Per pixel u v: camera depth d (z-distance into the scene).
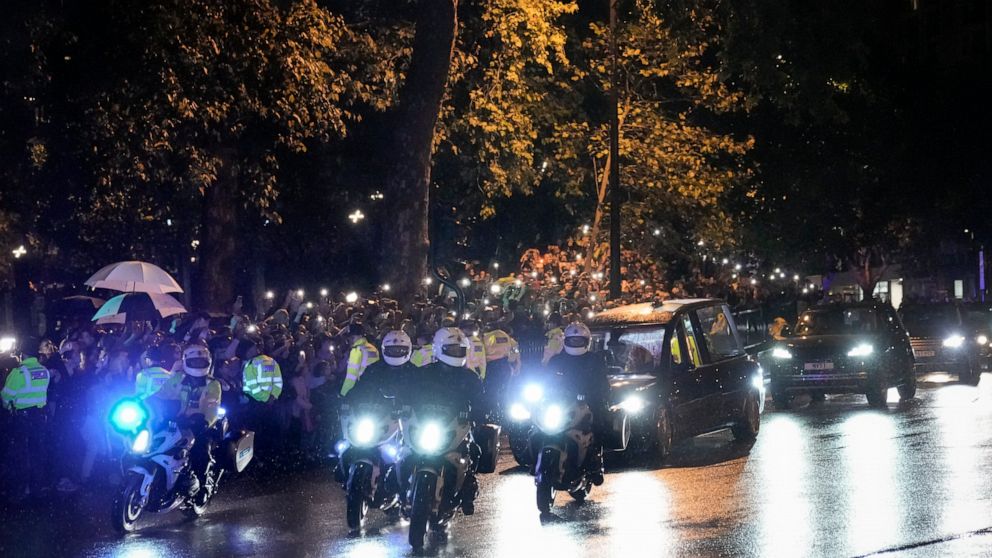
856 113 61.19
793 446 21.78
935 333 35.97
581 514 15.52
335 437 22.39
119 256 48.72
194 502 16.27
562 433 15.80
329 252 51.59
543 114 50.53
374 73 38.56
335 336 26.47
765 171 60.53
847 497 15.66
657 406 20.08
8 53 28.22
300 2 31.62
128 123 30.06
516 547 13.43
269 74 30.81
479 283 36.62
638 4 41.78
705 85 50.03
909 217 68.19
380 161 43.84
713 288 49.69
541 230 57.50
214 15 28.45
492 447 15.16
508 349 23.86
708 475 18.58
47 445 20.27
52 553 14.21
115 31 28.36
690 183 50.62
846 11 38.31
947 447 20.25
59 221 42.00
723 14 37.62
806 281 78.25
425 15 33.00
